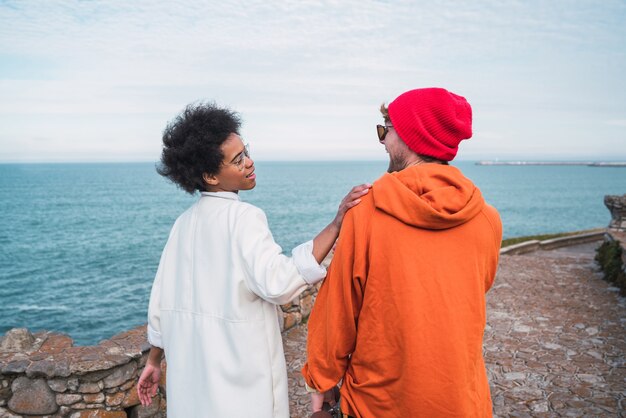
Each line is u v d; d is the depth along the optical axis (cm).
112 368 300
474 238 146
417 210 140
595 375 457
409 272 141
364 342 151
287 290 147
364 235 148
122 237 5203
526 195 14125
